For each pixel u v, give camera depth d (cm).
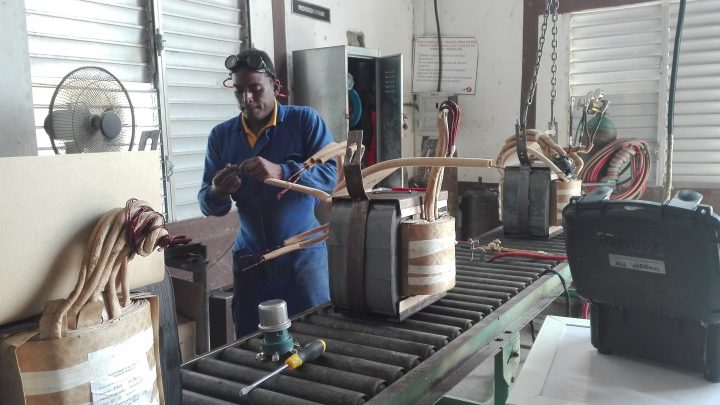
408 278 124
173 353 86
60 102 168
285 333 109
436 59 443
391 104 353
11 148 198
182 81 276
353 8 383
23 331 64
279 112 204
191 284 109
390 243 120
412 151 455
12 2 195
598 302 122
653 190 383
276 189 197
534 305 159
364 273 124
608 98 394
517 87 419
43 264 65
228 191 184
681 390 108
